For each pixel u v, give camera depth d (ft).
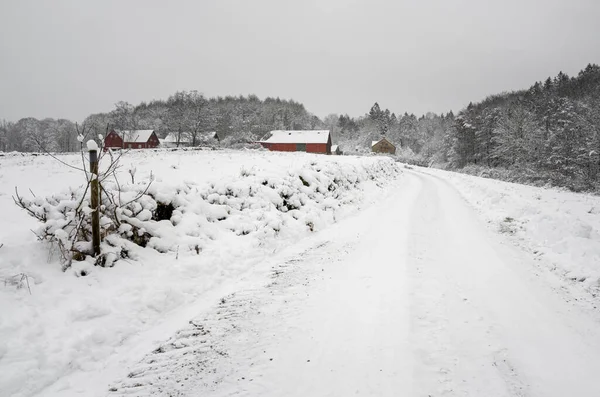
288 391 11.85
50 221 18.89
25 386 12.10
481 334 15.17
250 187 32.30
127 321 16.39
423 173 117.39
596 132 106.32
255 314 17.33
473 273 22.11
